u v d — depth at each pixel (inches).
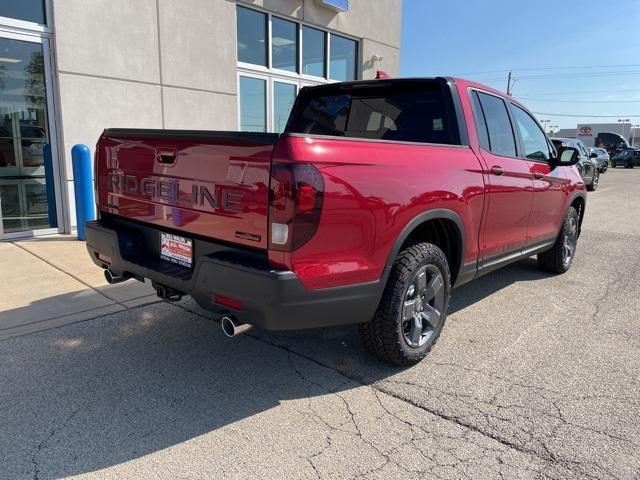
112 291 196.1
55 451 101.9
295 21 401.7
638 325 174.1
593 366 142.5
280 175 101.8
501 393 127.0
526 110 201.6
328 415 116.7
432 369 139.7
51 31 269.6
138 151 134.9
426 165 132.1
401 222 122.8
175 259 130.4
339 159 109.0
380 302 128.2
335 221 108.3
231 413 116.8
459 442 107.0
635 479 96.0
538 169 191.9
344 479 95.3
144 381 130.4
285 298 103.7
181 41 322.3
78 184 262.1
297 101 195.6
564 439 108.2
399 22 499.5
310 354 147.9
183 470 97.1
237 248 113.5
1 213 267.3
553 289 214.7
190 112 333.7
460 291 210.8
